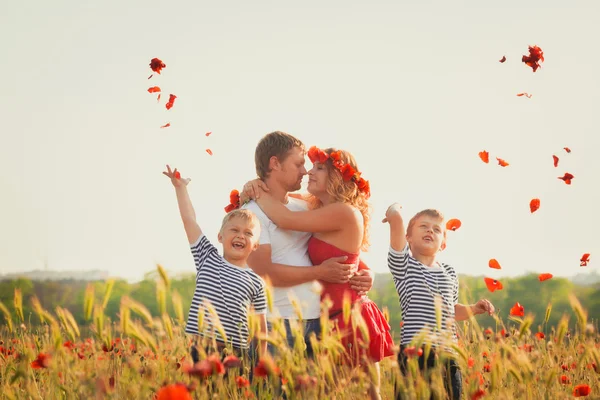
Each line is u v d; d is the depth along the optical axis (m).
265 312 4.98
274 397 4.06
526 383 3.91
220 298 4.78
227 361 3.79
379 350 5.11
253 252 5.24
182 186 5.22
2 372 4.39
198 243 5.07
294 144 5.43
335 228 5.24
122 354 4.45
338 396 3.96
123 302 3.74
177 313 3.96
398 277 5.04
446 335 4.02
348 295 5.16
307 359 4.39
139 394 3.54
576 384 4.66
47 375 4.40
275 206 5.32
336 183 5.35
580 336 4.96
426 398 3.66
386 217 5.06
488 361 4.83
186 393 2.79
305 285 5.17
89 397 3.54
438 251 5.24
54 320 3.94
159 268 3.89
